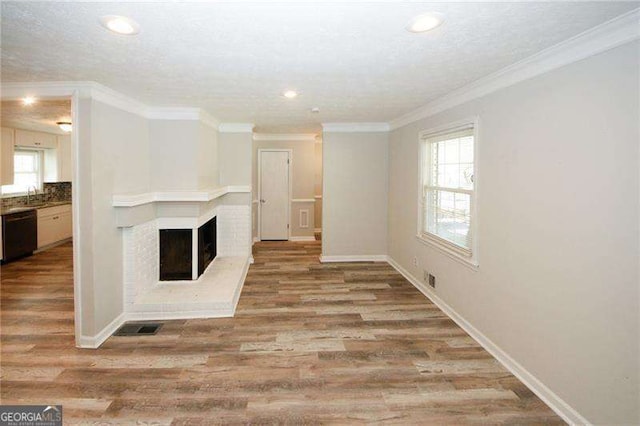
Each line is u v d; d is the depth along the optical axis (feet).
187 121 14.33
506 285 9.34
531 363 8.41
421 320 12.34
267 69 8.88
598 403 6.65
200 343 10.62
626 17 5.87
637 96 5.87
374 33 6.64
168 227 14.29
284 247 24.32
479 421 7.33
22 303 13.76
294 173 26.22
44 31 6.52
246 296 14.74
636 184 5.90
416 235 15.74
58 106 14.28
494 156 9.80
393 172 18.97
